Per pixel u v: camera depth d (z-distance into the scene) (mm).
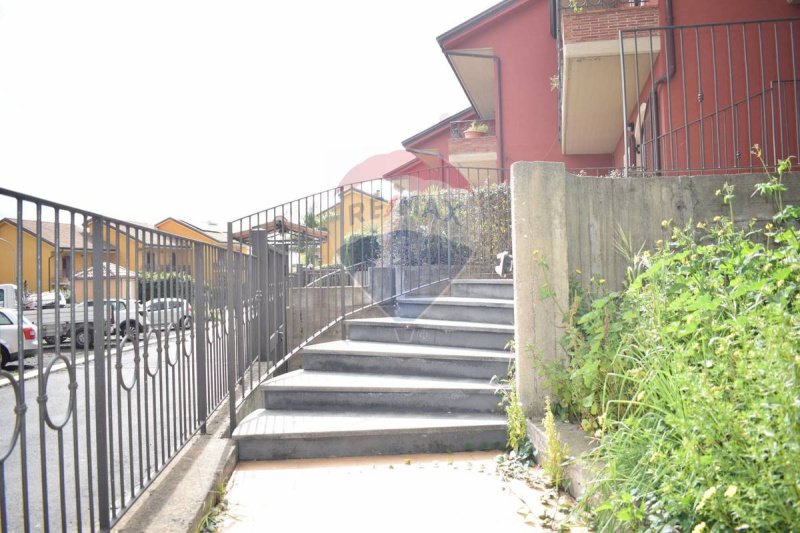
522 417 3387
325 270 4965
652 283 2979
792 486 1462
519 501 2719
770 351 1730
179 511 2402
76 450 1901
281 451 3506
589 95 8383
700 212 3828
